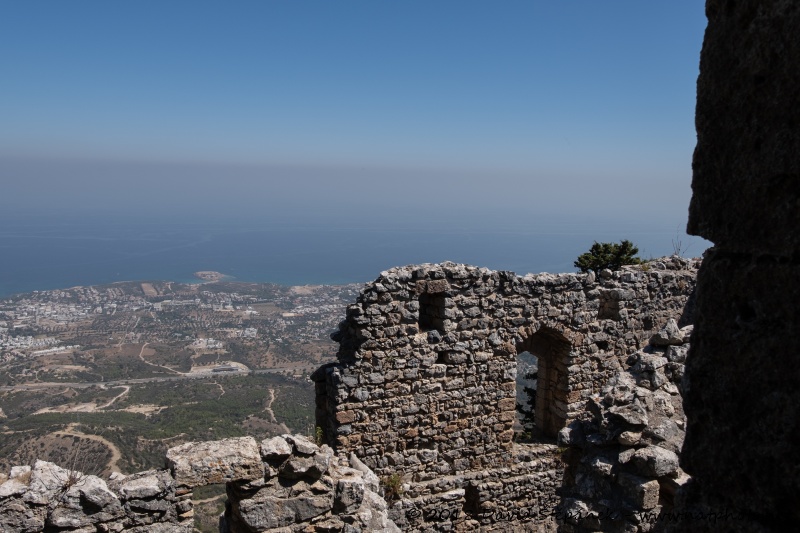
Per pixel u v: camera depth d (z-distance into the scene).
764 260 3.29
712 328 3.60
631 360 11.26
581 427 10.36
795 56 3.02
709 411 3.63
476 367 15.16
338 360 14.76
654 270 17.42
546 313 15.76
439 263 14.94
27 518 8.62
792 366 3.14
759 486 3.33
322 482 10.26
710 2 3.53
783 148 3.11
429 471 14.90
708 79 3.53
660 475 8.82
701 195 3.65
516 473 15.55
